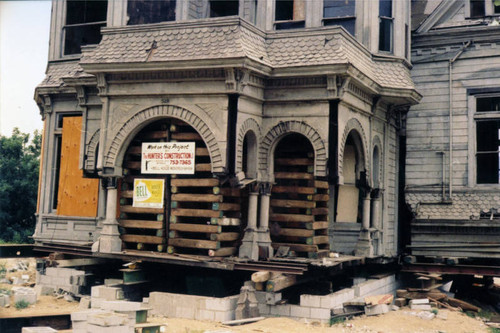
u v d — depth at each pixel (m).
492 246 17.02
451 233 17.56
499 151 17.84
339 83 13.98
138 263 14.78
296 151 14.98
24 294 14.44
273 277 13.27
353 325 13.05
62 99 18.52
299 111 14.38
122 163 14.89
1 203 31.91
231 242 14.54
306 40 14.55
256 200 14.23
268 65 14.11
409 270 17.47
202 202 14.89
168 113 14.15
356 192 16.98
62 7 19.39
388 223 18.00
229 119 13.58
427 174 18.45
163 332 11.34
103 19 19.47
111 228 14.71
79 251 15.39
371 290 15.93
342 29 14.44
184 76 13.97
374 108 16.55
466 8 18.52
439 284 18.23
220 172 13.46
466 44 18.28
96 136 16.77
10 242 31.12
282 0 18.69
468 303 17.06
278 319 12.85
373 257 16.30
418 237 17.92
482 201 17.66
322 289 14.74
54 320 12.53
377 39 17.50
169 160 14.29
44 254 18.16
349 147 16.95
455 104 18.36
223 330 11.27
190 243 14.02
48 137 18.69
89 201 17.47
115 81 14.66
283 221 14.69
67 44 19.27
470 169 17.95
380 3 18.11
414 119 18.80
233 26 13.92
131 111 14.55
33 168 33.25
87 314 9.99
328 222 16.20
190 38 14.16
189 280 14.92
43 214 18.44
